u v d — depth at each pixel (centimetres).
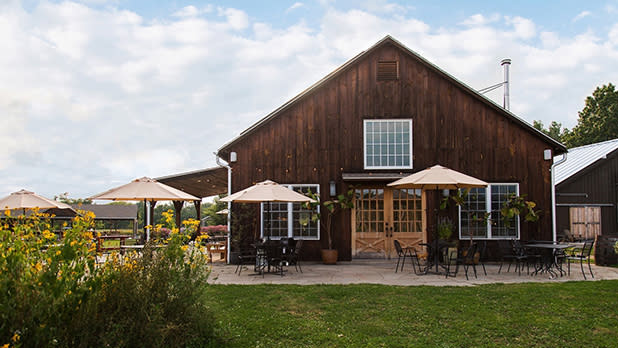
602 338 509
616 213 2069
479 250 1182
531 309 636
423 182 931
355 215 1280
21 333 311
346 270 1074
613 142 2214
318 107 1284
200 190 1888
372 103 1284
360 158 1270
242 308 643
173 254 475
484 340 505
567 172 2162
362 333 527
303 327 547
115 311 386
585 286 810
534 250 1080
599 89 3509
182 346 439
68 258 367
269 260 987
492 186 1261
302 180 1264
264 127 1278
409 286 815
